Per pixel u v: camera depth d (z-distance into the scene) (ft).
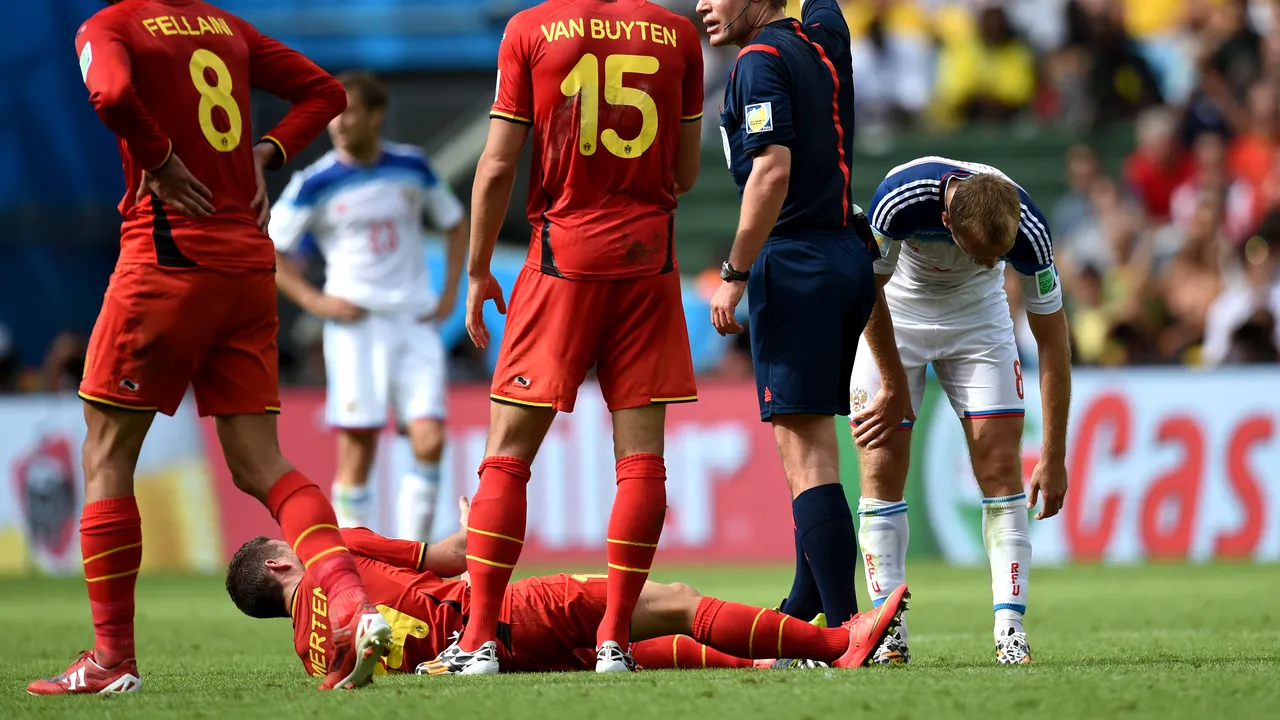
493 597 48.85
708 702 39.32
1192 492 128.57
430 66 199.11
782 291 51.01
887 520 55.01
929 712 37.32
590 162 48.65
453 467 133.18
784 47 51.03
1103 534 129.08
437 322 102.32
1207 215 158.51
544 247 49.06
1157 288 157.99
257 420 46.50
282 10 199.82
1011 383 55.01
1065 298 160.56
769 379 51.57
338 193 99.19
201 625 84.89
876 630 48.52
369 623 42.96
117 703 42.63
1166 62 190.49
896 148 183.52
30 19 191.72
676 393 49.67
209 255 44.86
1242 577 110.52
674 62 49.70
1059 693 39.99
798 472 51.96
